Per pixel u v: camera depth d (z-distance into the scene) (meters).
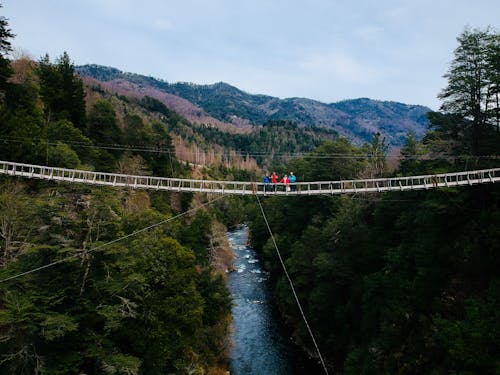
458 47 32.09
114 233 25.81
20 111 42.53
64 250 20.36
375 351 30.91
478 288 28.03
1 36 43.16
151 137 74.75
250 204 113.75
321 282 42.81
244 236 98.44
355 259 40.81
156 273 30.64
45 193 27.03
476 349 21.25
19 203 25.14
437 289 30.17
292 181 29.78
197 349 34.16
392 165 67.38
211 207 98.75
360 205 46.66
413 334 29.44
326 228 45.44
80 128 60.44
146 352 26.05
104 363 20.66
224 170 165.00
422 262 30.83
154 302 27.88
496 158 31.00
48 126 48.75
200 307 31.61
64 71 62.56
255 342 41.78
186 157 148.12
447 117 34.31
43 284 21.27
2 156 35.31
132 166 56.59
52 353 20.48
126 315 23.39
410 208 37.00
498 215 27.64
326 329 40.34
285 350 40.28
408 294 30.97
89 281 23.25
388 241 39.00
